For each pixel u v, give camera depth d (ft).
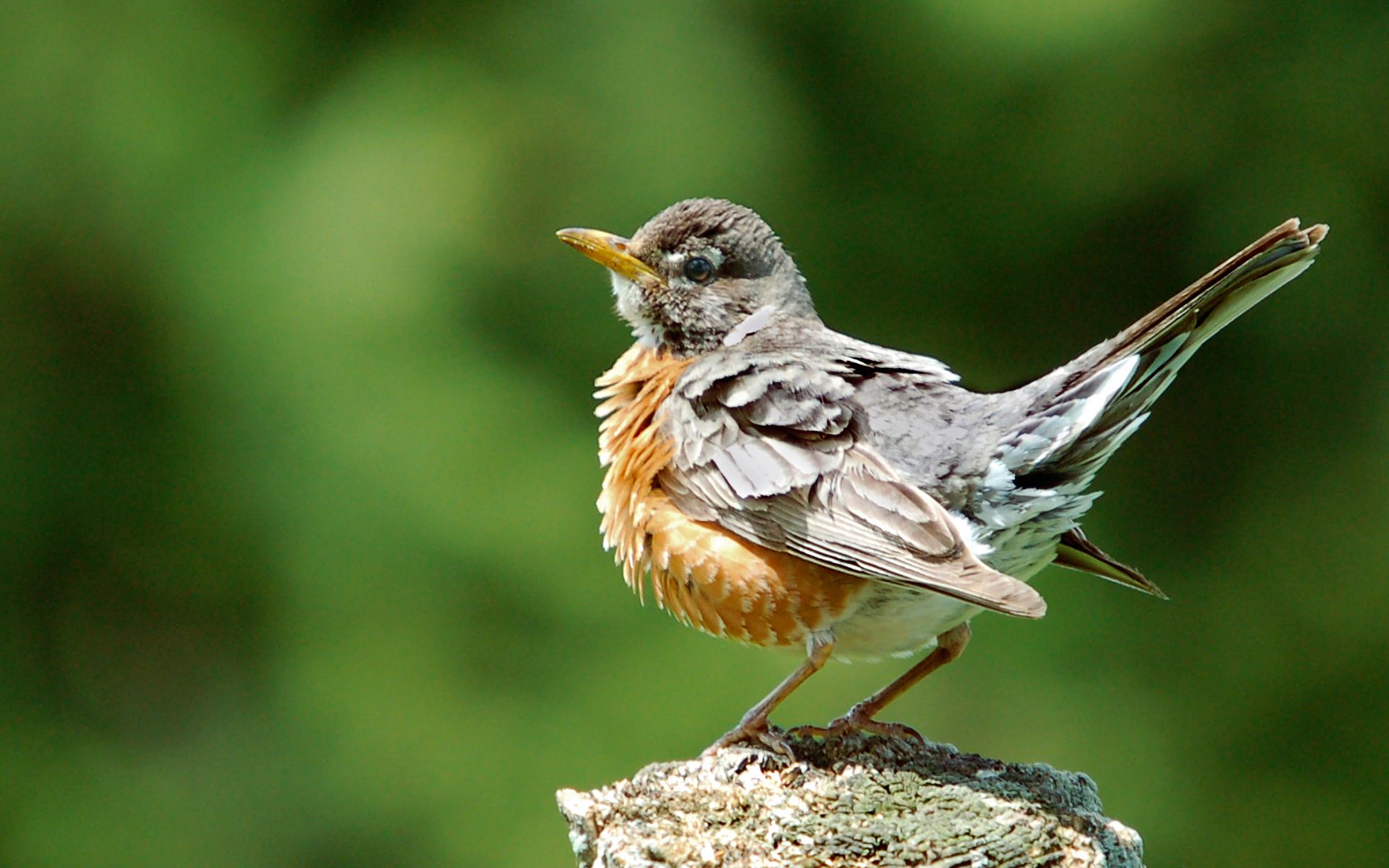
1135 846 19.03
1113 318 47.85
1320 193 45.39
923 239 46.98
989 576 19.56
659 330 26.30
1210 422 48.14
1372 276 45.91
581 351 42.93
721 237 26.11
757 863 17.80
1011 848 18.30
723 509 22.24
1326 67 44.80
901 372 23.13
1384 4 45.03
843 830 18.42
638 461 23.30
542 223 43.14
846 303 47.19
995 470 21.67
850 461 21.75
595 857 18.67
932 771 20.67
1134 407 21.53
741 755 20.49
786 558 21.86
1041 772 20.65
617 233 42.91
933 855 18.10
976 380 47.34
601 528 25.05
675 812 18.84
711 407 22.93
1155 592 24.00
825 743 21.53
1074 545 23.98
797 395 22.44
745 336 25.72
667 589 23.09
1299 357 47.26
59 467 45.32
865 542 20.94
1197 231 46.80
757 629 22.35
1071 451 21.76
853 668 41.88
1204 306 20.97
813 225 45.98
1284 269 20.63
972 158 46.73
